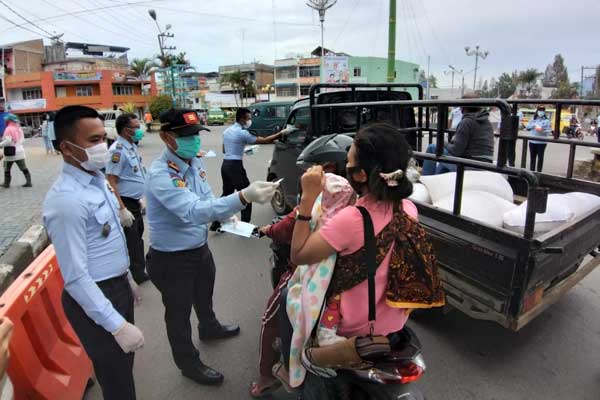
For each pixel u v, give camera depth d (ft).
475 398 8.63
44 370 8.09
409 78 164.76
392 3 39.88
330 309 5.22
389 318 5.24
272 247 8.43
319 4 104.22
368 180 4.91
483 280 8.66
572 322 11.35
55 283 9.53
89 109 6.17
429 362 9.82
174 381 9.40
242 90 194.18
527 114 59.41
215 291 13.75
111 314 6.04
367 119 18.29
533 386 8.96
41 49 182.60
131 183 14.05
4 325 4.84
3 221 20.26
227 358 10.18
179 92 151.23
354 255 4.95
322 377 5.53
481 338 10.75
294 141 19.61
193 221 7.34
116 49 243.40
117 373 6.86
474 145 15.24
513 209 10.08
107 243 6.63
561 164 35.50
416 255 4.97
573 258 9.36
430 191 11.42
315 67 177.47
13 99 162.40
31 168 40.14
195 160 8.80
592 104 11.64
